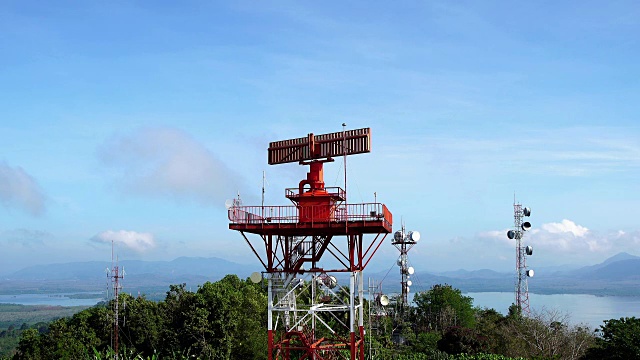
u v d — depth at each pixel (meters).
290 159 46.41
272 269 44.56
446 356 75.38
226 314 76.31
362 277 44.44
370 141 43.56
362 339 44.16
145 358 81.06
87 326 88.12
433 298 110.56
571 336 76.50
